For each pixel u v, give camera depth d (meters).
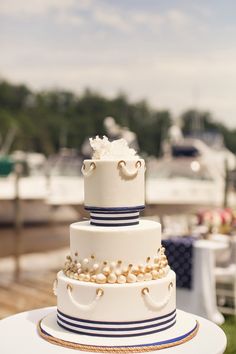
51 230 11.87
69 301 2.37
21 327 2.51
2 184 12.48
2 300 5.91
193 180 14.04
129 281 2.32
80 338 2.29
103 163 2.38
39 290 6.37
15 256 8.62
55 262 8.16
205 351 2.19
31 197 12.44
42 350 2.21
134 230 2.35
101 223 2.43
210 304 4.98
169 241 5.11
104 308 2.29
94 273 2.35
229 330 4.83
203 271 4.97
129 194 2.40
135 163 2.40
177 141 17.69
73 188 13.04
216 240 5.45
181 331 2.37
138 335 2.30
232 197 13.59
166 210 12.80
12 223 12.66
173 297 2.45
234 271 5.48
